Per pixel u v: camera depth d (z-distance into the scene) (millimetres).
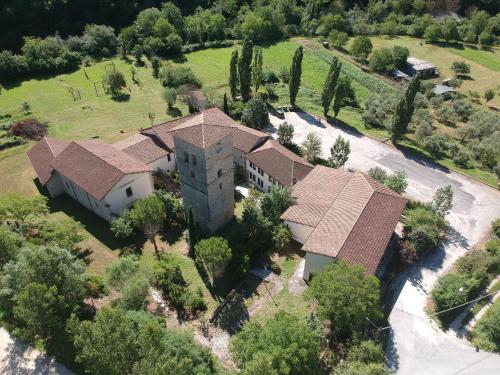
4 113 95562
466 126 95562
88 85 113125
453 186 73875
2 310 45250
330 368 43000
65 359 42656
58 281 41844
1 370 41844
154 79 116625
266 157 71250
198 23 145750
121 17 151875
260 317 48750
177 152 55531
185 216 63250
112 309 37812
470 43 163375
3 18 130500
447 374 43719
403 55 133000
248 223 56875
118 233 57844
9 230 55656
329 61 134625
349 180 61875
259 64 104250
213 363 41406
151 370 32875
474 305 51031
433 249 59438
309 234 57531
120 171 61719
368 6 181375
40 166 69125
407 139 91375
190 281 53625
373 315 43719
